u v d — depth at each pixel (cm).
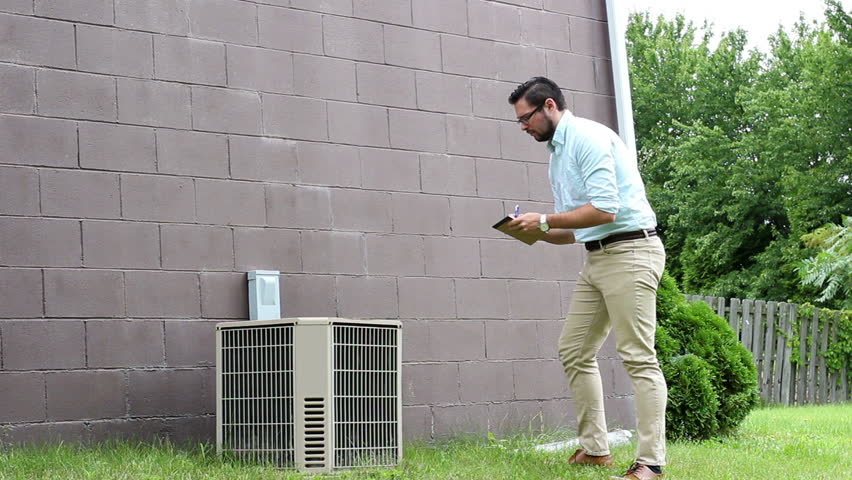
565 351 479
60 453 439
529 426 596
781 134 2016
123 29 490
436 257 574
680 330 657
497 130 605
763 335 1141
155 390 484
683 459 505
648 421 441
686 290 2114
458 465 472
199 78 508
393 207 562
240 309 510
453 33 593
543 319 613
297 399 436
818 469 495
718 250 2003
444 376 569
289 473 419
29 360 455
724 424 642
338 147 546
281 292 521
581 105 638
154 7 499
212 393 500
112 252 478
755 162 2078
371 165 556
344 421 443
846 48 1922
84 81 478
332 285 537
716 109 2408
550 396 611
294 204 529
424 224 572
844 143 1939
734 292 1991
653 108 2509
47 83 469
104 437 470
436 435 562
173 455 457
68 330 465
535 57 624
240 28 522
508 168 607
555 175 467
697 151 2167
